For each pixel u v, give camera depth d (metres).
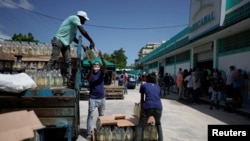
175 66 25.86
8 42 7.58
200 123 8.04
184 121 8.35
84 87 14.92
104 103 6.18
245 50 11.77
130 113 9.83
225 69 13.89
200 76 14.95
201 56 18.47
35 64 7.31
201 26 14.80
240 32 12.43
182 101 14.41
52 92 4.53
